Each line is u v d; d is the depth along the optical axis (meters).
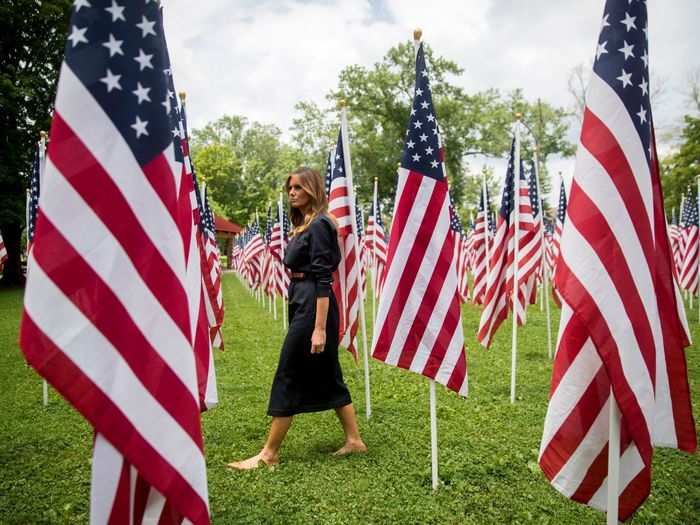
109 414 1.90
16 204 23.03
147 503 2.14
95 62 1.97
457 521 3.16
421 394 6.01
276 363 7.81
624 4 2.45
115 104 1.98
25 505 3.44
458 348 3.55
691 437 2.67
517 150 5.71
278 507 3.32
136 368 1.96
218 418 5.25
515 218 5.68
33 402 5.91
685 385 2.68
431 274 3.53
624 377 2.31
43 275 1.86
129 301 1.96
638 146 2.42
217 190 61.12
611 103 2.42
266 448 4.01
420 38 3.59
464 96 42.12
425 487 3.58
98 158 1.94
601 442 2.59
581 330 2.58
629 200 2.38
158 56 2.10
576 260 2.40
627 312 2.34
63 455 4.33
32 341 1.84
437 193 3.54
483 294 10.63
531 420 4.95
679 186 39.00
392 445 4.35
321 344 3.81
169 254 2.06
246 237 26.28
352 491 3.51
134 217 1.99
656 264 2.70
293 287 3.98
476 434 4.60
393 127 43.09
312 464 3.96
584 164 2.45
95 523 1.92
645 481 2.55
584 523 3.12
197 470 2.07
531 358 7.86
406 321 3.53
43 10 22.66
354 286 5.25
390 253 3.59
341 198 5.15
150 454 1.96
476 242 10.77
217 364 7.79
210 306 5.56
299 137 50.44
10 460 4.22
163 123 2.09
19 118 23.41
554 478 2.64
